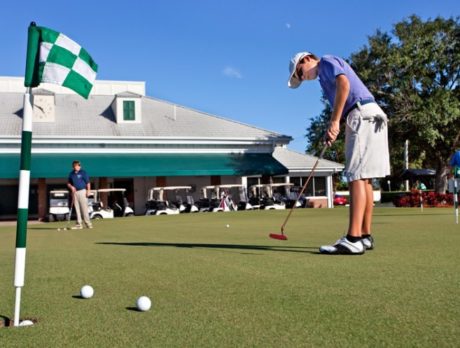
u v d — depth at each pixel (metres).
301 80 5.76
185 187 25.17
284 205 27.22
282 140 30.47
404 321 2.55
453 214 16.55
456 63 29.48
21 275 2.84
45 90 27.39
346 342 2.24
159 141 27.78
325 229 9.55
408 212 19.08
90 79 3.36
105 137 26.69
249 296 3.29
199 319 2.74
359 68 30.89
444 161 32.22
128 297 3.41
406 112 29.16
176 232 9.95
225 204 25.84
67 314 2.97
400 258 4.91
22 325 2.74
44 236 9.95
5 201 28.12
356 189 5.31
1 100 28.84
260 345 2.24
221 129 30.19
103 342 2.37
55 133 26.23
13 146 25.31
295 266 4.51
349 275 3.96
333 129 5.33
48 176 24.36
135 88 32.78
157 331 2.53
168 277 4.17
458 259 4.77
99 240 8.45
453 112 27.97
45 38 3.22
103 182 26.92
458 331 2.35
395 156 51.97
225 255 5.51
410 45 29.11
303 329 2.47
